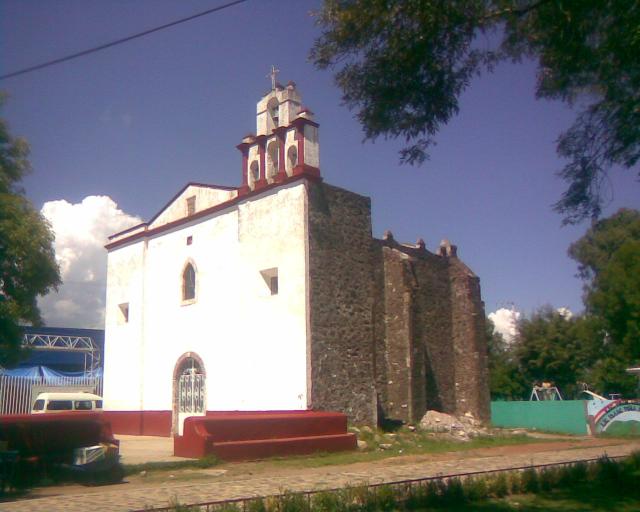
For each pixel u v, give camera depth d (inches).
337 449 753.6
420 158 436.8
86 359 1603.1
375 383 884.6
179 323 1007.0
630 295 1159.0
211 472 602.9
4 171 528.7
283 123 921.5
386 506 413.1
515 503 446.6
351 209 915.4
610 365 1542.8
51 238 542.0
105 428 594.6
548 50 421.4
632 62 398.6
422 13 378.9
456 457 718.5
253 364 874.1
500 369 1720.0
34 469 540.4
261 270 889.5
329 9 400.8
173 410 985.5
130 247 1136.2
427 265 1112.2
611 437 1046.4
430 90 412.2
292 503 385.4
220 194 988.6
